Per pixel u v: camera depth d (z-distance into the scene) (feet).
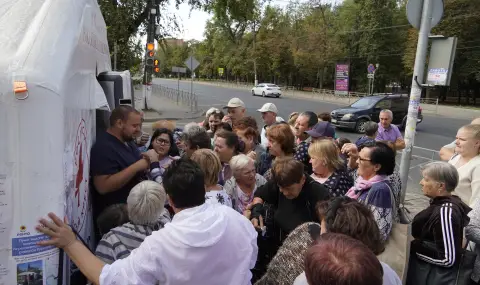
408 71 129.49
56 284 5.35
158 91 125.39
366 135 17.62
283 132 11.66
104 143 8.60
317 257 4.10
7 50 5.23
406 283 8.16
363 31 139.85
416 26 14.15
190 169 5.70
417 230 8.17
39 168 5.01
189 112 71.46
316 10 155.63
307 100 112.98
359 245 4.18
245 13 66.85
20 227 5.03
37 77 4.97
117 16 52.06
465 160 10.87
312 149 10.59
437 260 7.80
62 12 6.21
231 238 5.49
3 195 4.92
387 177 8.87
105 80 13.29
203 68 267.18
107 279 5.04
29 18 5.90
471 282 9.09
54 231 5.18
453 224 7.75
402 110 55.01
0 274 5.04
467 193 10.45
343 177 10.34
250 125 14.20
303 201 8.54
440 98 133.49
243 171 10.10
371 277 3.84
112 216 7.16
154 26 56.54
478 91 131.64
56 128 5.12
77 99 6.38
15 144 4.91
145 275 5.03
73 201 6.13
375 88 146.10
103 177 8.38
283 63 165.68
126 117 8.86
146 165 8.89
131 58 60.70
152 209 6.63
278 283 6.45
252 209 9.31
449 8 109.91
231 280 5.41
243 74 208.64
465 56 114.93
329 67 151.64
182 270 5.07
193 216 5.41
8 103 4.85
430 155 33.32
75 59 6.10
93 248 8.58
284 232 8.80
